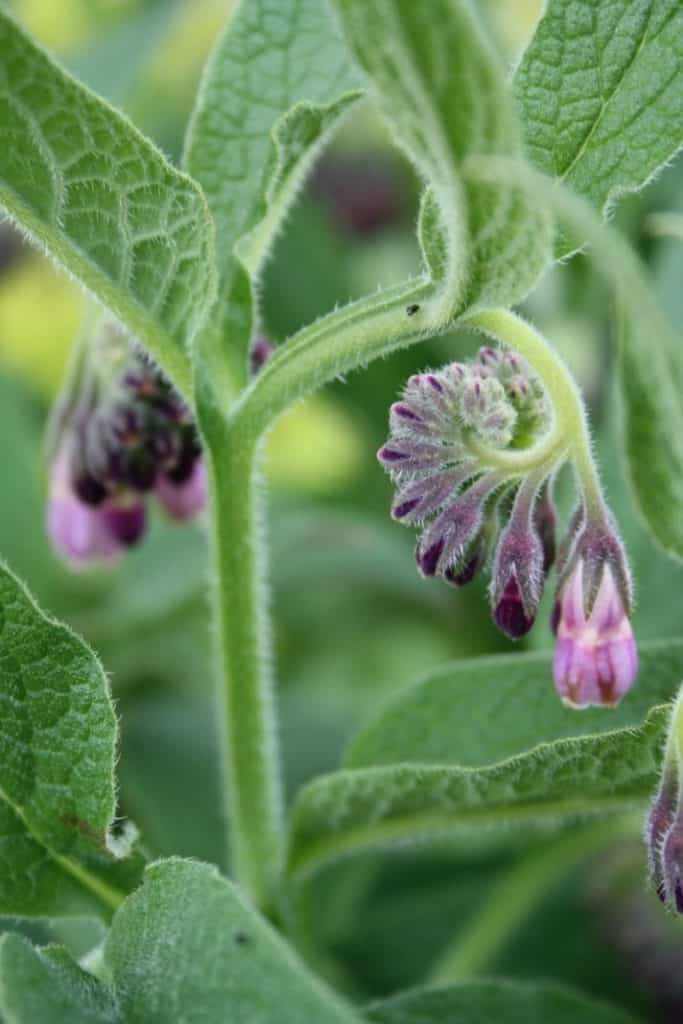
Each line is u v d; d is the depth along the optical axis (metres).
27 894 0.34
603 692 0.33
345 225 0.64
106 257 0.34
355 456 0.54
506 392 0.34
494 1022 0.36
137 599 0.48
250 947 0.30
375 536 0.48
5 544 0.47
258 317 0.37
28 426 0.53
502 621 0.34
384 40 0.30
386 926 0.46
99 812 0.34
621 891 0.45
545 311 0.52
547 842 0.43
